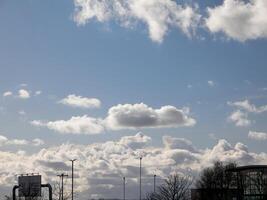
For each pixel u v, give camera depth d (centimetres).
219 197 13738
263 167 13675
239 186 13862
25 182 10700
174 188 13300
